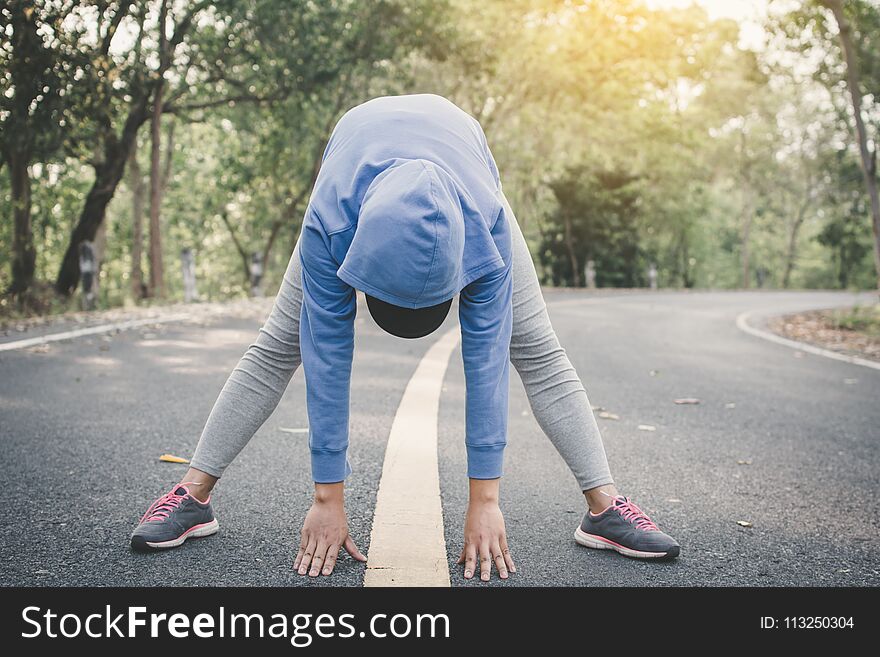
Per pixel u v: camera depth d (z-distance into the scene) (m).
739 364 7.29
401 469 3.06
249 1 13.34
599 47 20.34
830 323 12.54
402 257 1.68
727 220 46.69
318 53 14.52
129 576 2.06
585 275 29.48
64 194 15.90
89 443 3.41
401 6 15.84
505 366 2.07
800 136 36.09
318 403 2.04
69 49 9.27
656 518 2.67
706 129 32.84
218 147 21.58
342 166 1.97
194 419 3.93
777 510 2.81
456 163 2.00
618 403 4.95
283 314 2.30
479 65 18.75
